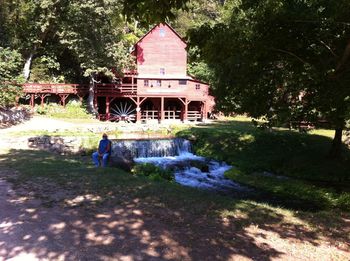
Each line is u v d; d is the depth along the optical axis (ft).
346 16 33.68
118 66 115.65
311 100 51.67
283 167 72.64
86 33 109.60
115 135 91.40
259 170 72.79
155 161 76.69
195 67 151.94
